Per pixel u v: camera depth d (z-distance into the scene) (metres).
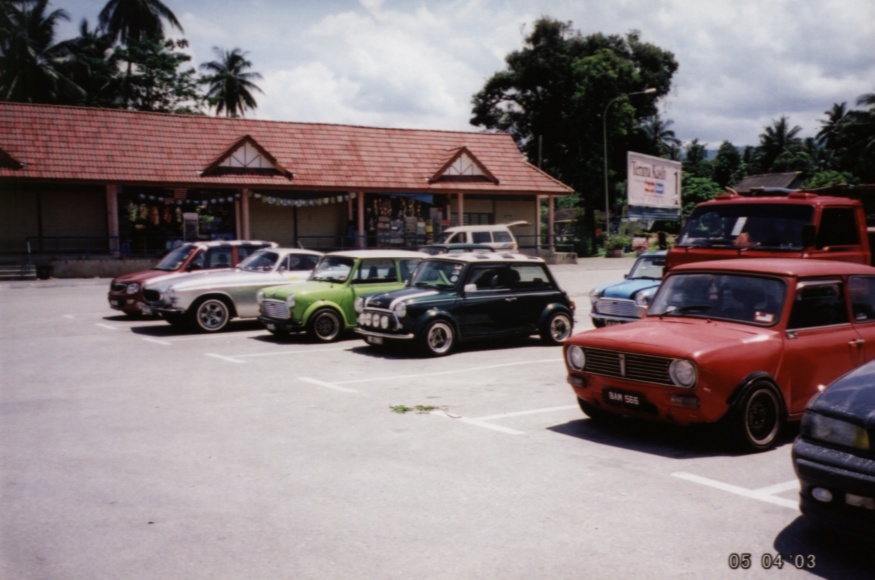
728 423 6.28
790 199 10.61
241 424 7.48
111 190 29.11
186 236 30.66
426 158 35.53
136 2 48.59
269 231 32.97
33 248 28.97
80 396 8.83
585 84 50.31
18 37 41.78
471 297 11.95
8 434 7.12
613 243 43.41
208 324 14.47
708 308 7.17
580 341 7.08
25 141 28.42
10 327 15.15
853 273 7.30
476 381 9.70
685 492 5.45
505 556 4.37
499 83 55.84
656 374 6.42
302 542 4.59
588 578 4.09
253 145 31.17
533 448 6.63
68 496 5.41
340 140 34.38
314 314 13.09
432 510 5.11
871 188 12.78
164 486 5.63
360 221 33.47
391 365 10.92
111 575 4.15
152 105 49.12
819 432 4.44
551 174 57.59
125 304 15.98
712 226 11.09
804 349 6.68
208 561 4.32
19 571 4.20
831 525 4.29
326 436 7.03
